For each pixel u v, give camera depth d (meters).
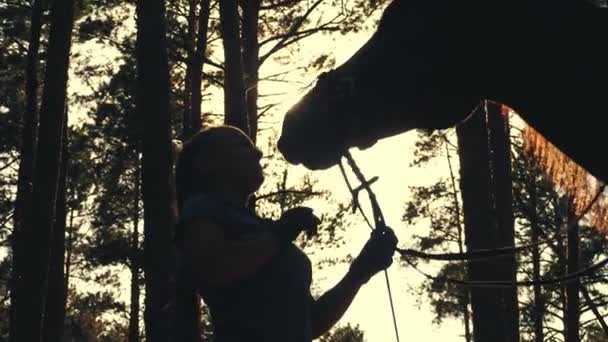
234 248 3.86
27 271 17.94
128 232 35.53
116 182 34.38
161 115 13.12
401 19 4.79
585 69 4.55
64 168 29.20
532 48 4.61
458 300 40.16
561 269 28.72
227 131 4.19
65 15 18.06
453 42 4.69
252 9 22.06
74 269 38.91
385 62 4.76
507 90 4.69
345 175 4.75
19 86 30.89
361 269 4.39
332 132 4.81
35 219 17.92
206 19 23.88
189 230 3.92
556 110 4.59
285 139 4.89
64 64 17.95
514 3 4.64
